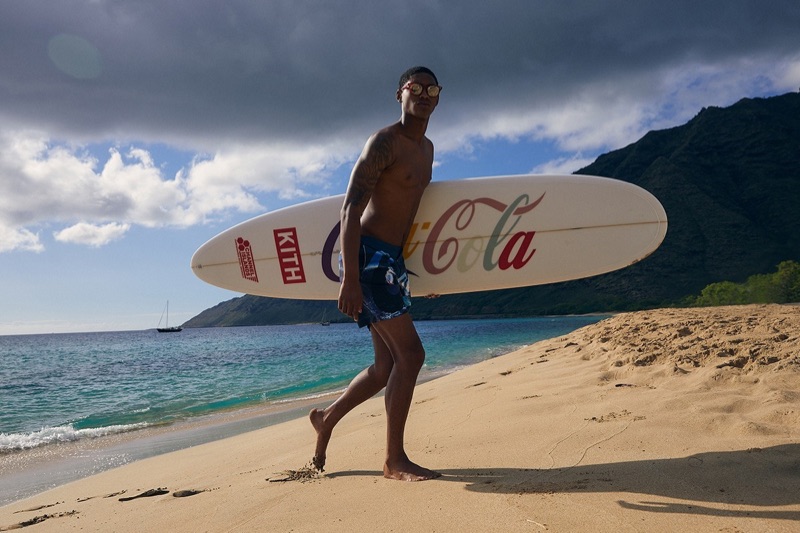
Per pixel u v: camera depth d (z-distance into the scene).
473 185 3.38
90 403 10.93
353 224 2.36
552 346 7.90
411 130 2.54
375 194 2.52
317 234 3.62
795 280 40.03
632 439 2.52
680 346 4.36
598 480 2.03
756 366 3.39
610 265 3.34
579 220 3.37
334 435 4.14
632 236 3.35
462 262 3.32
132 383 15.48
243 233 3.75
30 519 2.69
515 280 3.34
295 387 11.45
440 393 5.31
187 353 34.91
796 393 2.86
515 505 1.83
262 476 2.99
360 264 2.45
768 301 40.59
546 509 1.77
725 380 3.35
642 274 111.00
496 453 2.61
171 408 9.29
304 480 2.63
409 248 3.32
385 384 2.65
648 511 1.68
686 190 121.94
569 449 2.50
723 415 2.64
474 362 13.73
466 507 1.87
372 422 4.47
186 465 4.08
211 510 2.30
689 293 99.81
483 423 3.29
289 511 2.09
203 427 6.80
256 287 3.70
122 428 7.20
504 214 3.36
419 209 3.33
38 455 5.54
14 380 18.23
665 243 112.44
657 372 3.85
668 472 2.04
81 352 43.78
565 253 3.35
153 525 2.22
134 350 42.78
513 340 24.59
